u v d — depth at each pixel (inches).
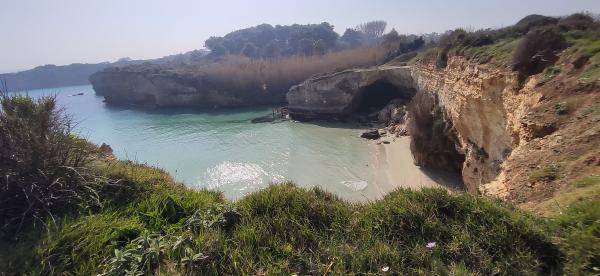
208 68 3973.9
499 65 783.7
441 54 1395.2
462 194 211.0
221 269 163.2
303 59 3693.4
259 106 3324.3
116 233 187.6
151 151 1750.7
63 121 259.1
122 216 211.6
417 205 197.5
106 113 3282.5
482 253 161.5
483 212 185.6
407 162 1299.2
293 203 211.3
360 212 209.0
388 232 185.0
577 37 679.1
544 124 469.1
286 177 1247.5
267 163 1429.6
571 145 371.2
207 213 208.4
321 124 2260.1
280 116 2581.2
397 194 221.3
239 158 1525.6
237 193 1129.4
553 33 684.7
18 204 205.6
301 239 182.5
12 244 176.1
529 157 400.2
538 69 653.3
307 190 247.8
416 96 1664.6
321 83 2384.4
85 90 6038.4
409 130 1485.0
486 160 826.8
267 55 5393.7
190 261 163.3
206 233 185.9
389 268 158.2
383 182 1122.0
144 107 3599.9
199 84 3408.0
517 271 152.1
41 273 153.0
